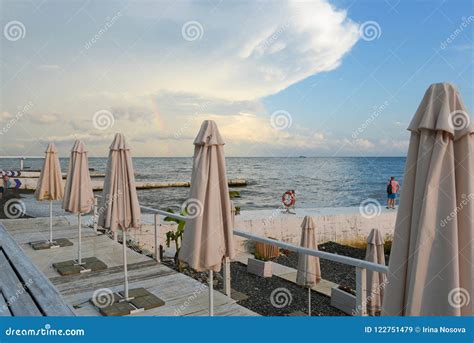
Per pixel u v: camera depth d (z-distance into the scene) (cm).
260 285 841
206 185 320
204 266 312
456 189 180
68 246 736
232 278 888
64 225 968
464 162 180
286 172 7350
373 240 602
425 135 184
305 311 684
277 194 4128
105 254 684
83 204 591
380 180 5841
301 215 1497
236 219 1332
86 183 607
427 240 174
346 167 8381
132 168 480
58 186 729
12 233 840
